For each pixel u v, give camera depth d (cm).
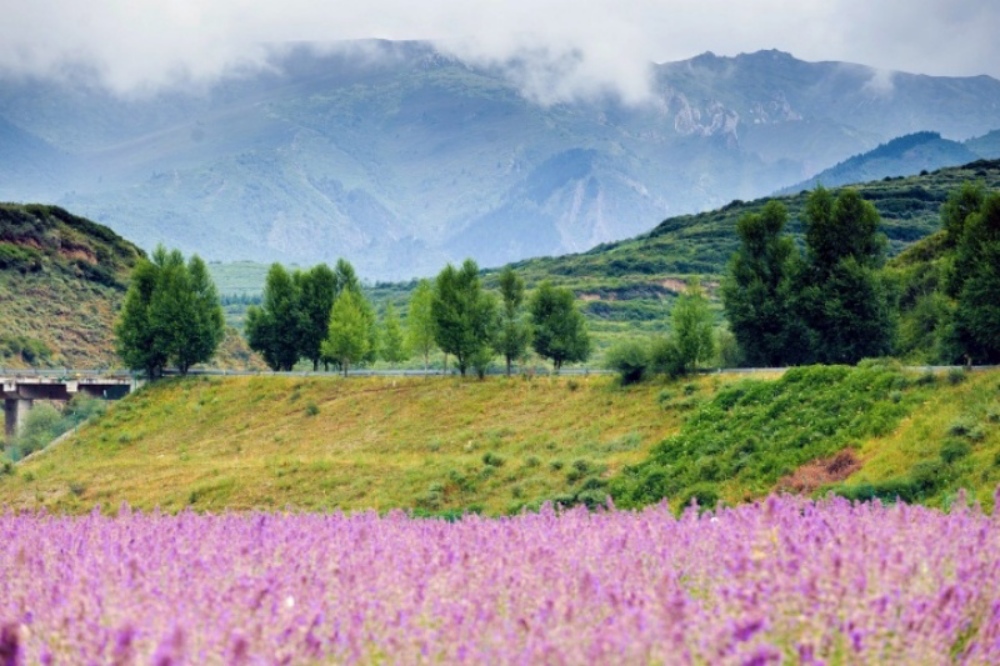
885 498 4934
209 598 1616
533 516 2828
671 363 8675
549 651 1327
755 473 5997
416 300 11700
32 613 1664
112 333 17325
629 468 6819
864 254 8888
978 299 7275
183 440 10344
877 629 1399
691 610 1494
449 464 7594
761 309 9100
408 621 1561
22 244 18450
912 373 6538
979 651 1488
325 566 1920
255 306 12706
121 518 3089
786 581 1555
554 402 9069
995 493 2216
